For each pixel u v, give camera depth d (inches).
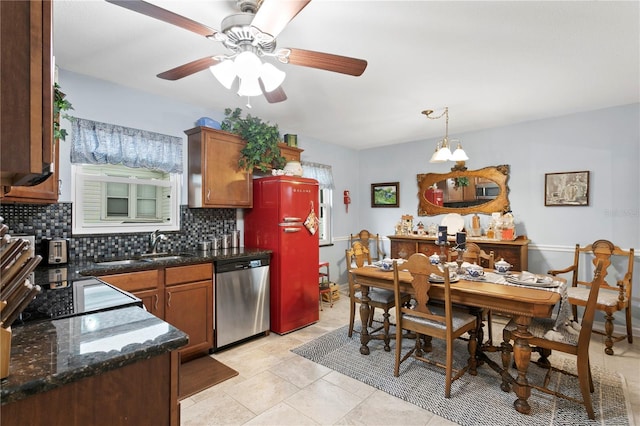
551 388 92.0
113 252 113.9
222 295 117.0
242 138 138.1
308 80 108.9
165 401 37.0
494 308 86.4
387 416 79.9
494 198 167.2
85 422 31.7
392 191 208.1
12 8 26.4
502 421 77.6
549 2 69.1
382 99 127.3
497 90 118.1
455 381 95.7
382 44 86.2
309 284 144.7
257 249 139.3
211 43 86.2
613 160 136.4
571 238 146.6
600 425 76.0
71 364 31.1
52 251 96.0
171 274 103.9
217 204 130.1
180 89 118.6
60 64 98.4
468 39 83.8
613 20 75.2
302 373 100.8
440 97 125.0
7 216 93.2
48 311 49.3
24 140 26.6
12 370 29.6
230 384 94.4
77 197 107.0
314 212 146.9
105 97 110.7
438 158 131.0
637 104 131.3
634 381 95.8
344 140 197.9
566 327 86.3
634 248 132.2
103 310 50.2
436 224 186.2
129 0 49.1
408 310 97.3
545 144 152.7
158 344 36.3
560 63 96.8
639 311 131.4
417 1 68.7
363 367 104.7
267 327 132.7
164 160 125.0
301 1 51.3
